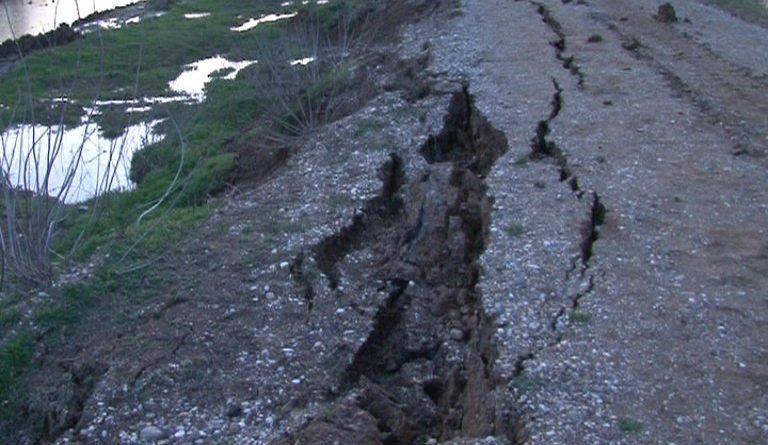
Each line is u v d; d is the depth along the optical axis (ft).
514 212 29.71
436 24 65.36
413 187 34.42
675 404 19.74
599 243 27.43
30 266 29.94
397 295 27.76
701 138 36.17
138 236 33.19
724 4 75.46
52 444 21.93
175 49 91.25
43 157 53.36
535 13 64.69
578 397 20.10
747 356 21.45
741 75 46.24
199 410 22.41
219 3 118.73
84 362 25.11
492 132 38.27
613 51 51.70
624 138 36.19
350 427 20.76
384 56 58.44
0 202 33.30
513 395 20.39
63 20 118.62
